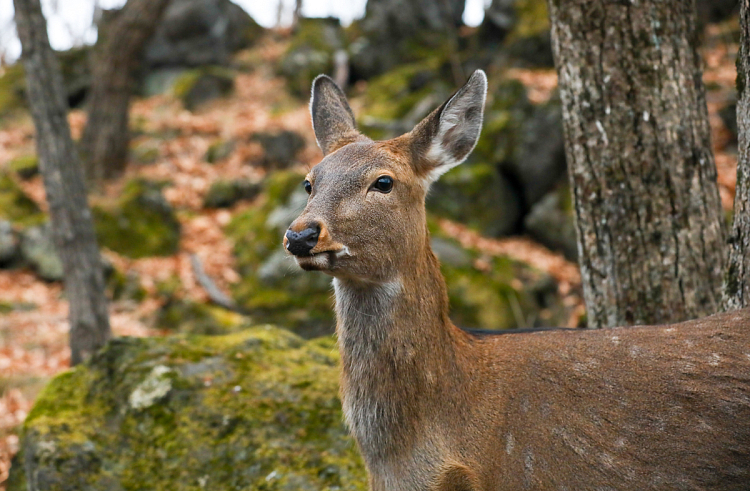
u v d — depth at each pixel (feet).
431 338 22.18
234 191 108.27
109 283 82.79
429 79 139.64
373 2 163.02
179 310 78.84
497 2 150.10
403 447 21.79
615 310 30.81
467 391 22.07
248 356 34.40
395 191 22.30
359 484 28.45
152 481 29.86
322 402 31.86
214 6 157.38
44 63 56.24
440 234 93.30
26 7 55.52
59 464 30.09
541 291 87.61
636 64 29.71
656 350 21.02
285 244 21.08
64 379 34.60
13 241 86.02
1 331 69.31
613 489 20.21
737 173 25.40
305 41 157.38
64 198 56.39
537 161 107.24
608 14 29.81
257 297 83.66
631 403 20.49
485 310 80.74
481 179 105.09
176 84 144.66
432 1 161.79
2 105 135.44
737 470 19.48
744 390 19.56
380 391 21.90
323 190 22.12
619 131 30.04
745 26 24.53
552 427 20.99
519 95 113.29
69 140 56.59
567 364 21.59
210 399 31.91
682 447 19.81
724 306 25.96
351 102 139.03
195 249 94.94
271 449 30.01
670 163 29.76
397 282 22.03
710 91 112.78
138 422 31.76
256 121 128.67
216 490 29.19
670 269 29.89
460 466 21.34
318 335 76.02
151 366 33.45
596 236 30.99
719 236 30.37
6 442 44.19
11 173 104.99
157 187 107.04
